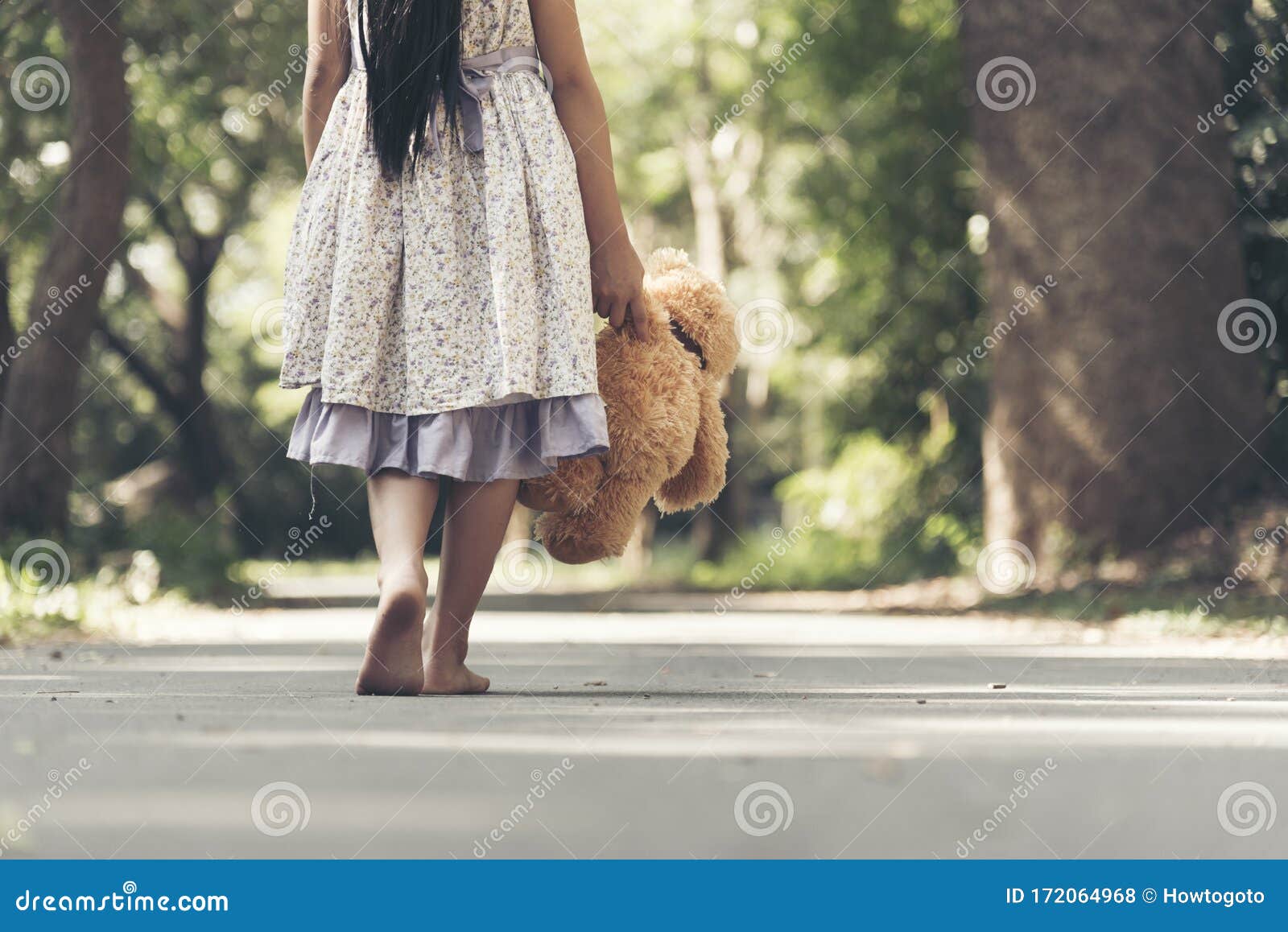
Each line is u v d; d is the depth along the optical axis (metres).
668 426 6.50
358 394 6.21
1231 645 12.29
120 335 49.56
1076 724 4.99
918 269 33.91
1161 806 3.19
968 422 33.47
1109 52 20.30
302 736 4.37
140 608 21.52
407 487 6.23
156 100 28.97
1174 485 19.78
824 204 35.56
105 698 5.94
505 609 27.58
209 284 47.22
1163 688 7.02
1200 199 20.14
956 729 4.79
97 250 23.56
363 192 6.30
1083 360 20.22
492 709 5.34
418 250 6.30
